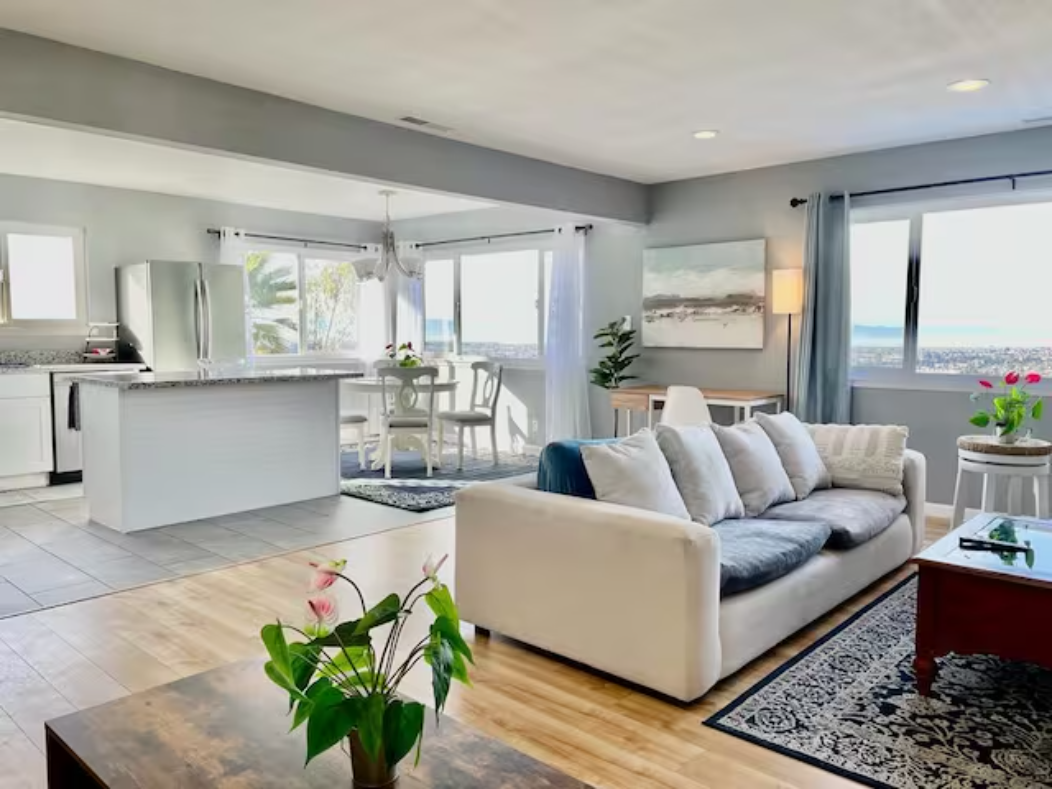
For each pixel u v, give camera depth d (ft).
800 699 8.27
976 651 8.02
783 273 17.49
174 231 22.85
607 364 20.86
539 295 24.43
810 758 7.10
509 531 9.45
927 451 16.75
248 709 5.20
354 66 11.49
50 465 19.56
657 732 7.59
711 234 19.76
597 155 17.34
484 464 22.68
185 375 16.55
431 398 21.17
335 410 18.30
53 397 19.57
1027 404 15.47
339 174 14.01
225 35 10.31
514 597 9.45
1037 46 10.70
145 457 15.07
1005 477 15.79
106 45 10.66
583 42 10.55
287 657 3.99
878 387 17.28
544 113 13.97
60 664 9.09
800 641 9.86
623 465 9.49
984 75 11.90
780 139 15.90
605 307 22.18
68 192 20.79
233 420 16.40
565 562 8.87
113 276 21.79
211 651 9.44
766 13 9.58
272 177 19.92
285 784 4.32
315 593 4.10
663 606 8.03
